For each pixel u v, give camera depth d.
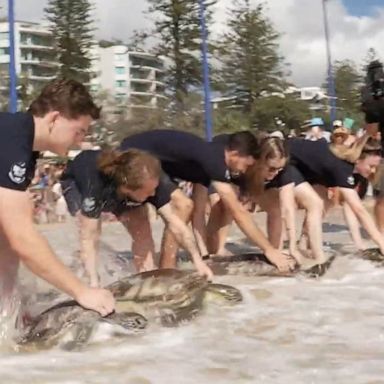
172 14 40.41
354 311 3.91
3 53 68.94
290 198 5.79
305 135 14.02
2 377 2.75
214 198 6.23
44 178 14.61
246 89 47.34
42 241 3.31
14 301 3.50
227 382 2.62
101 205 4.67
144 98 40.00
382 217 6.92
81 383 2.66
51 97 3.41
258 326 3.58
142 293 3.81
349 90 56.88
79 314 3.35
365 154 6.38
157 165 4.57
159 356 3.03
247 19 46.56
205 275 4.80
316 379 2.65
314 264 5.43
